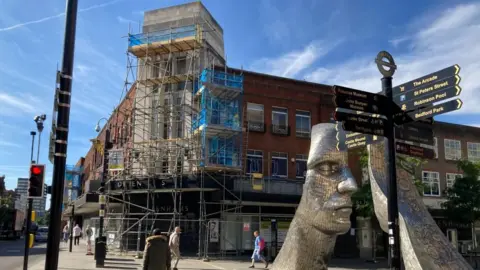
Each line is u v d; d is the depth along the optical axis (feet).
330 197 25.12
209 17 99.25
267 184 86.79
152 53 90.99
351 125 23.15
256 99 94.99
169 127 88.43
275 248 77.15
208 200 82.43
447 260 24.29
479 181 91.30
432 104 23.48
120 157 84.84
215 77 82.84
